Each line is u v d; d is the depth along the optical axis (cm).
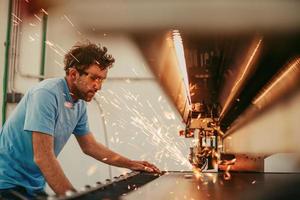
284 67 144
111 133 280
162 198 104
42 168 145
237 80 140
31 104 152
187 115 188
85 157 278
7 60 276
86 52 164
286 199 105
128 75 280
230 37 92
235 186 136
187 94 166
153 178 161
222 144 193
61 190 142
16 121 162
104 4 114
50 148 148
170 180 155
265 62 123
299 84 242
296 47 104
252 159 194
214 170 191
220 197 108
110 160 195
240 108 213
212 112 169
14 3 279
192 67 120
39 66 284
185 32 92
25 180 164
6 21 279
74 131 193
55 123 160
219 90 151
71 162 278
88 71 163
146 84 279
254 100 215
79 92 168
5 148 163
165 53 120
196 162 183
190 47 98
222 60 112
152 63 148
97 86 168
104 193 107
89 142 197
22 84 280
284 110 260
